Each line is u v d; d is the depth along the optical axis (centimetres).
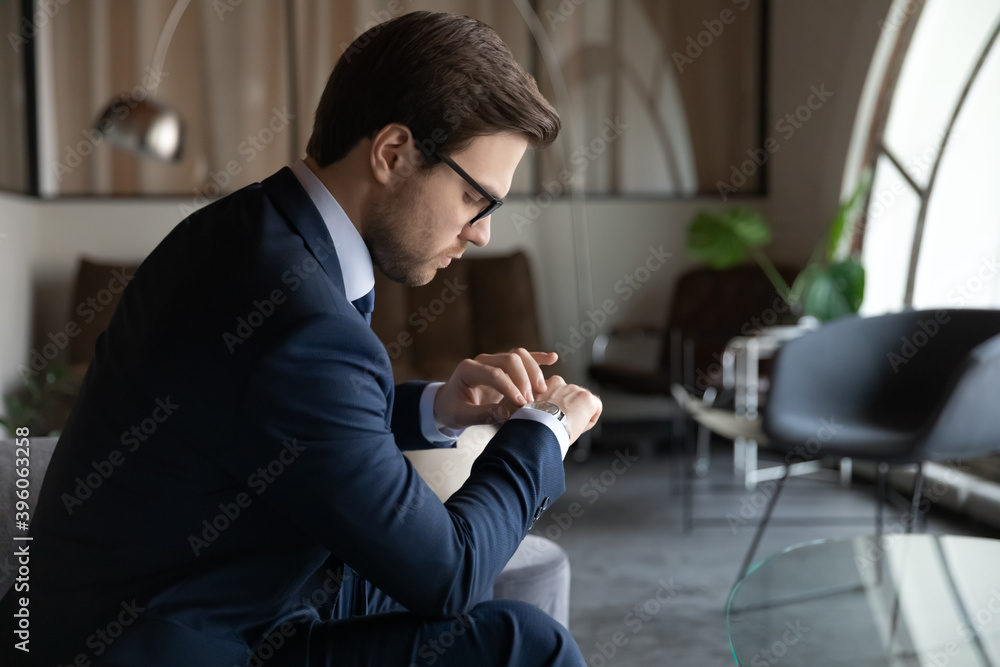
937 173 351
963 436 236
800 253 473
